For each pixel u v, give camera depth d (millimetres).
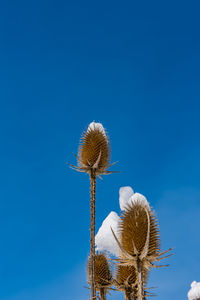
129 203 11188
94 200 15625
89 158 16266
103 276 14438
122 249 9438
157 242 10109
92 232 14836
